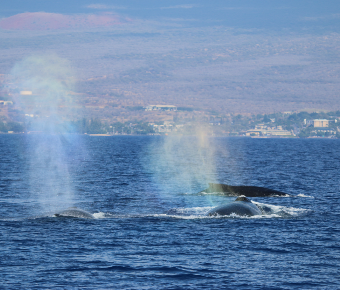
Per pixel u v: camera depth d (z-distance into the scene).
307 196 146.38
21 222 97.38
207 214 107.62
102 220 100.69
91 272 67.62
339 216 109.38
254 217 105.44
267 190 148.25
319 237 87.69
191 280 65.00
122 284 63.41
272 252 77.75
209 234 89.00
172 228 93.81
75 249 78.44
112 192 157.88
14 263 70.88
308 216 108.31
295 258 74.62
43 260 72.50
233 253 77.12
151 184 186.38
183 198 142.75
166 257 74.69
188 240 84.62
